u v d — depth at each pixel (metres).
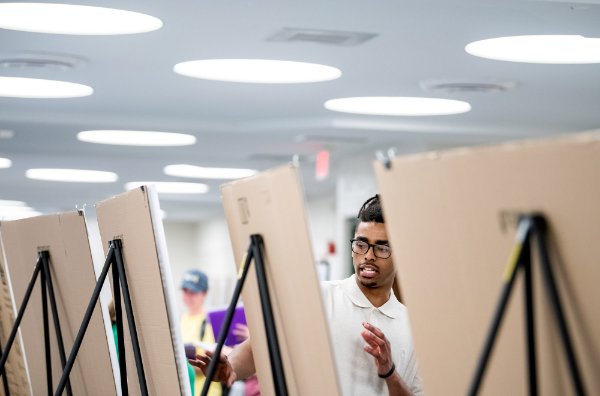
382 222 3.35
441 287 2.20
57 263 3.66
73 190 13.51
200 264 19.06
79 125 7.96
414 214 2.23
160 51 5.73
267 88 6.90
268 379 2.84
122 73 6.36
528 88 6.96
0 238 4.15
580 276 1.89
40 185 12.80
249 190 2.68
